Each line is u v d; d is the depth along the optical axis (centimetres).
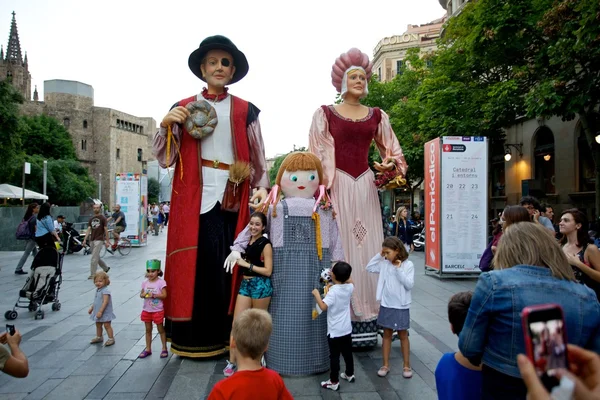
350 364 442
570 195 1702
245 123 560
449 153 1079
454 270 1084
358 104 596
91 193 4981
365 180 579
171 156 538
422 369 480
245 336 257
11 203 2981
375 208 578
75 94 6694
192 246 525
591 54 991
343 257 494
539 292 201
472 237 1084
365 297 549
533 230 218
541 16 1186
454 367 268
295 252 469
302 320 458
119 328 645
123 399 405
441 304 810
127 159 7419
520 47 1285
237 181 531
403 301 456
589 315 196
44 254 719
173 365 497
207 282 527
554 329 147
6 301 838
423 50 4369
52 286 716
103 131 6888
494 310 206
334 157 565
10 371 246
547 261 209
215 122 538
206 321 518
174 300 518
